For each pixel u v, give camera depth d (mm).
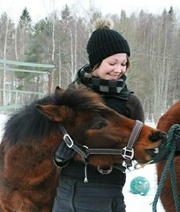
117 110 2572
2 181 2678
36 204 2627
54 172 2594
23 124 2596
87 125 2387
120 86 2566
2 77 30469
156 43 34750
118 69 2557
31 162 2566
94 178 2512
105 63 2559
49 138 2518
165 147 2312
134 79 31125
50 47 32375
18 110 2762
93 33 2650
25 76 27375
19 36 35219
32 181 2576
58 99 2498
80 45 30453
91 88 2615
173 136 2332
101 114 2393
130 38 32281
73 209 2508
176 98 34625
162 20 37750
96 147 2365
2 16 35688
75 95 2445
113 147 2342
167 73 31797
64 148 2443
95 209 2482
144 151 2279
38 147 2539
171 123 3547
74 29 31609
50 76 11594
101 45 2549
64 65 30938
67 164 2547
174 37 36344
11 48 34031
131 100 2635
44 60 32375
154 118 28656
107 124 2359
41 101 2617
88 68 2705
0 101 28000
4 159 2738
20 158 2596
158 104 29797
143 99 32281
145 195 6039
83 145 2391
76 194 2506
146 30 36219
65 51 31125
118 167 2445
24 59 32062
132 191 6129
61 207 2533
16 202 2621
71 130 2436
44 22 35406
